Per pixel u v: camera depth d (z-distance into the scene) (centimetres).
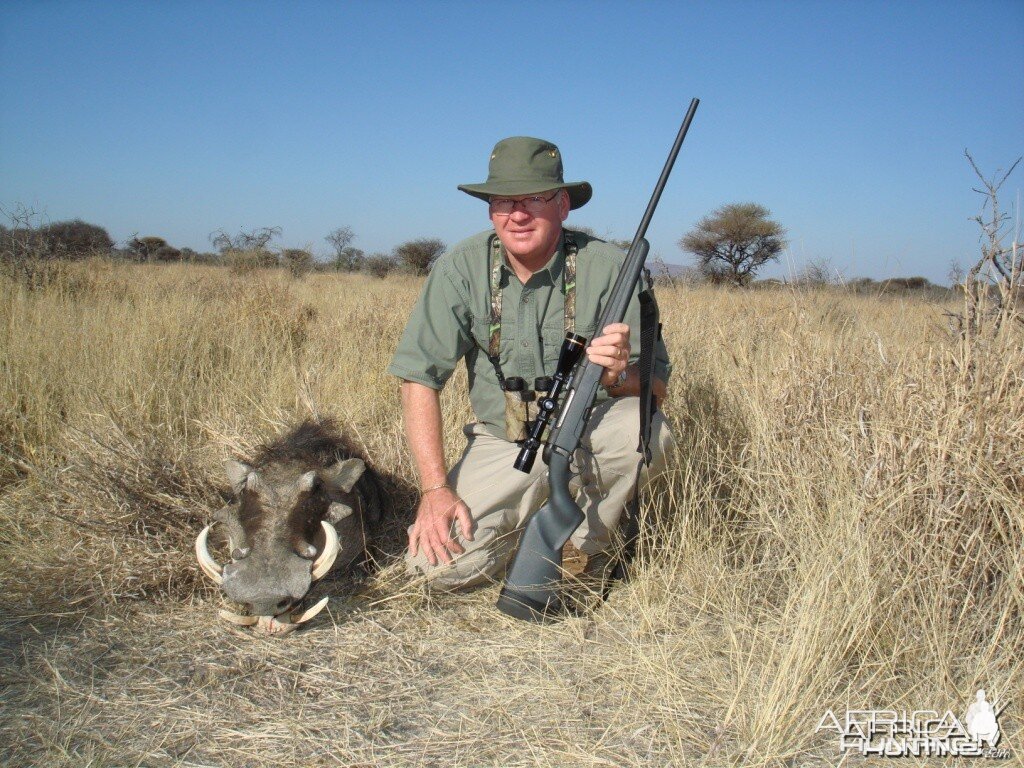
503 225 346
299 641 324
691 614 342
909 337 503
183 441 479
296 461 362
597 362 323
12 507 438
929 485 318
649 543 388
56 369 609
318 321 988
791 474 378
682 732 263
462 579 363
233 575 303
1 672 292
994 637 275
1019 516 296
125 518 368
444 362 365
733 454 436
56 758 247
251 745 258
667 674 286
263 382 640
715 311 859
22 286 930
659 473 377
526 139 346
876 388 385
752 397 426
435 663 309
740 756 251
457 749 256
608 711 277
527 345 363
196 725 267
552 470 327
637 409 369
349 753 253
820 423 391
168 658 309
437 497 347
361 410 576
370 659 312
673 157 342
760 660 299
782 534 356
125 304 867
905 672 289
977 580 308
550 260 359
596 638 328
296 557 307
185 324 773
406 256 3484
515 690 290
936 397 340
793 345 429
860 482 341
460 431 500
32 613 336
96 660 304
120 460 401
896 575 306
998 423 321
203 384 625
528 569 334
